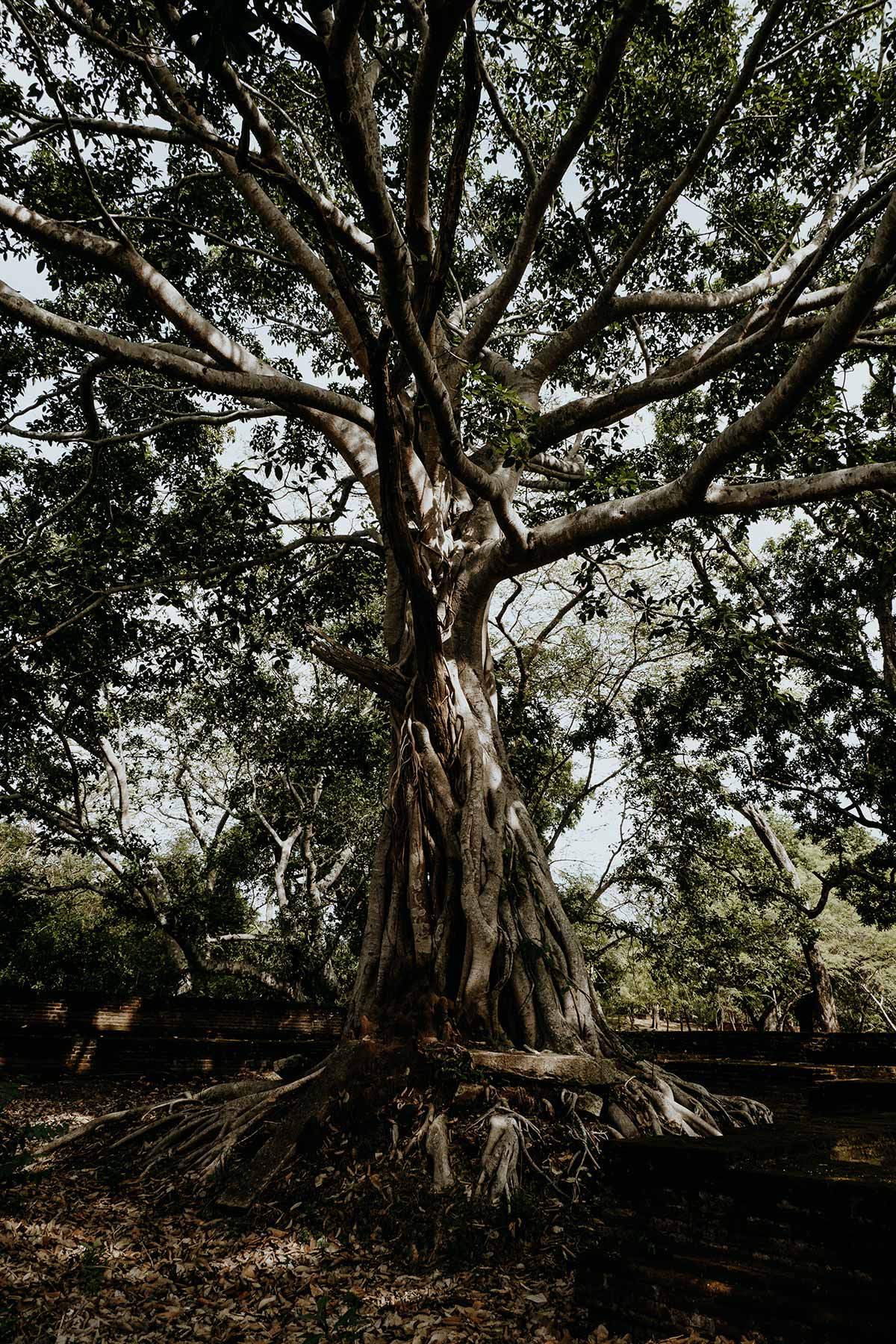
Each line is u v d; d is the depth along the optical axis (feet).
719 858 71.97
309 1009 61.11
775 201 39.70
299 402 30.89
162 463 48.26
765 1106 27.91
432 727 30.55
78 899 97.45
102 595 36.73
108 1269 16.46
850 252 40.93
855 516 49.37
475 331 33.81
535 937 27.55
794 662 57.31
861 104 34.14
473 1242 17.25
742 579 54.39
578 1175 19.99
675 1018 100.07
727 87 34.37
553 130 38.17
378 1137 21.93
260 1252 17.58
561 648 70.44
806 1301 9.96
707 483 23.79
